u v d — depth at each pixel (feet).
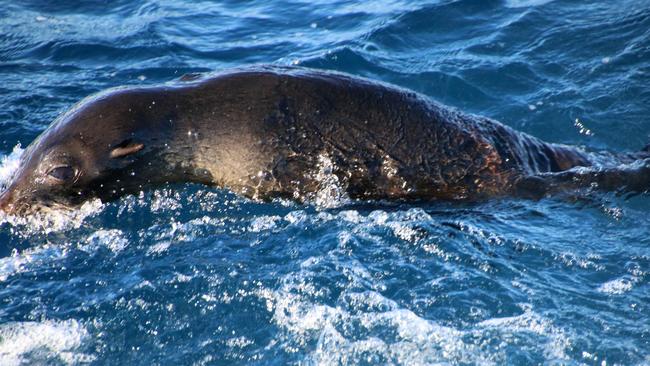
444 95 138.41
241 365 79.71
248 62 153.17
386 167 102.12
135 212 104.37
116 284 91.09
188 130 102.22
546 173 105.19
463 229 96.68
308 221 100.27
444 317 83.51
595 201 101.91
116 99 103.35
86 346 82.79
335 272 90.53
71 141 101.65
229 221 101.91
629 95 132.67
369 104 103.19
